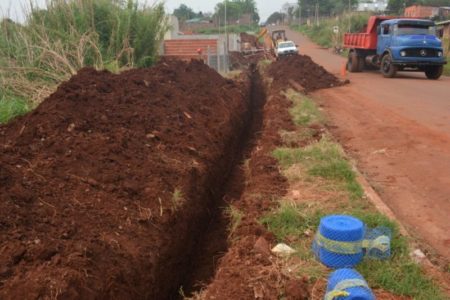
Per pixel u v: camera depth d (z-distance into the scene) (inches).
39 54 414.0
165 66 451.5
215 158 311.0
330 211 225.6
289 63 827.4
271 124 406.3
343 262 177.0
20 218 167.9
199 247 244.8
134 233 190.5
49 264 151.6
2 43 416.5
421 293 162.6
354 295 144.2
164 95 355.6
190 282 220.7
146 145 263.6
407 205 248.1
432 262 187.9
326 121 446.6
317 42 2608.3
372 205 235.5
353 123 445.7
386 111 504.4
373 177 291.9
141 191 218.8
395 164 317.1
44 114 249.9
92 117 267.0
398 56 823.7
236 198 296.8
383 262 180.7
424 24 846.5
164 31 578.6
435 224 225.5
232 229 230.1
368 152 347.6
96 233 177.8
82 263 156.9
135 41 532.4
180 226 223.1
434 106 530.9
